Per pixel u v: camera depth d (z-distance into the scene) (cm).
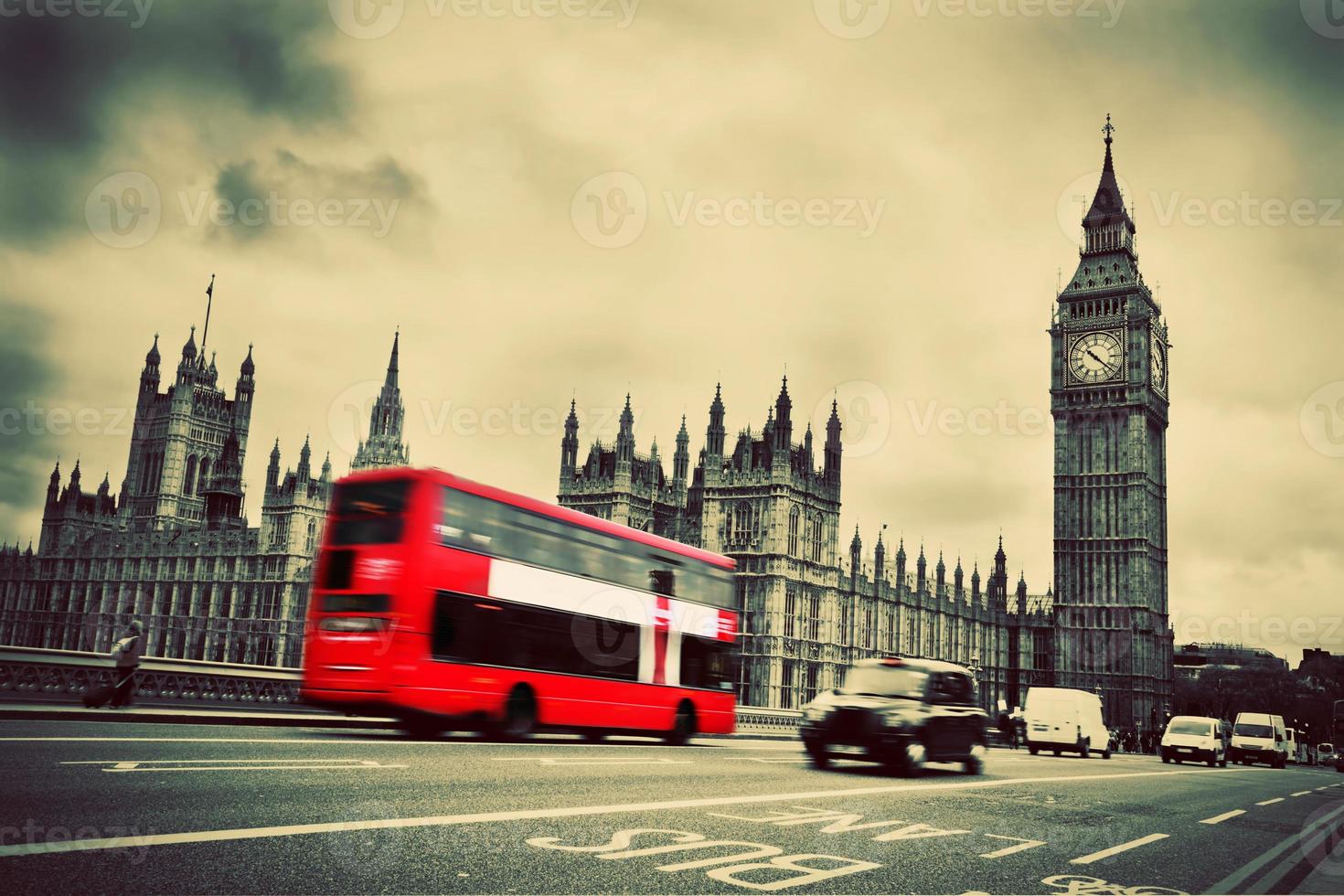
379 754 1739
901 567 10462
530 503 2555
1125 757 5659
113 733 1772
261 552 11794
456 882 862
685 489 9481
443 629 2270
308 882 827
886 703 2225
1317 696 15900
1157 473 12369
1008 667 12731
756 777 1892
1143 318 11906
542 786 1478
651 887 898
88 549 13988
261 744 1756
